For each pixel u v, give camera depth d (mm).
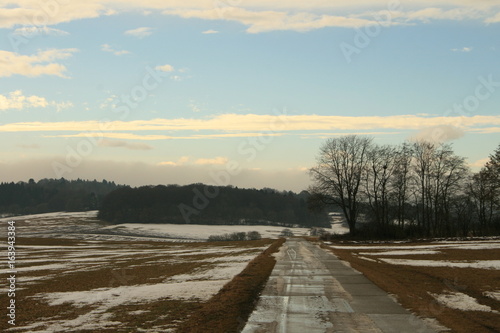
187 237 115312
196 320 14383
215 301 17328
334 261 34250
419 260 35000
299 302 17234
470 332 12555
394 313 15195
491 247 46406
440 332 12641
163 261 42469
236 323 13859
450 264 31125
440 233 75875
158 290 21594
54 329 14148
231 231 123188
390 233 74375
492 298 18031
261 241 80688
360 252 45781
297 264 31797
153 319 14992
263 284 21906
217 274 27781
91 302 19125
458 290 19969
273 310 15781
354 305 16625
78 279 29203
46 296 21422
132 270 33969
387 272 26781
